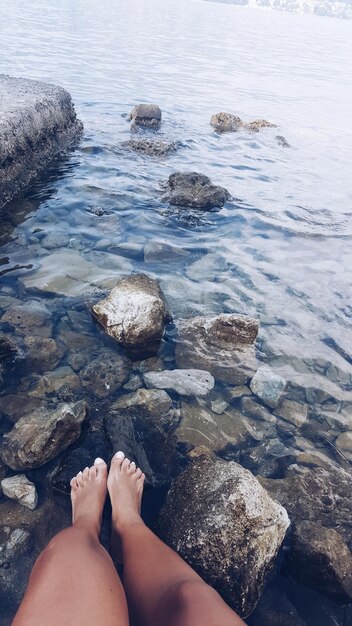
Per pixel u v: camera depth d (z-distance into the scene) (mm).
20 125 2453
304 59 9992
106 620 614
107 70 5773
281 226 2318
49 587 656
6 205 2186
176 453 1146
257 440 1215
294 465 1159
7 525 923
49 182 2498
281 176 3072
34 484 1007
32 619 604
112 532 929
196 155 3268
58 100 3043
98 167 2785
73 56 6348
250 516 891
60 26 9414
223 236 2160
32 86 3131
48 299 1573
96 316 1497
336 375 1443
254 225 2303
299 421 1281
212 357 1442
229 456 1162
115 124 3691
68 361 1349
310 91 6359
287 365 1454
